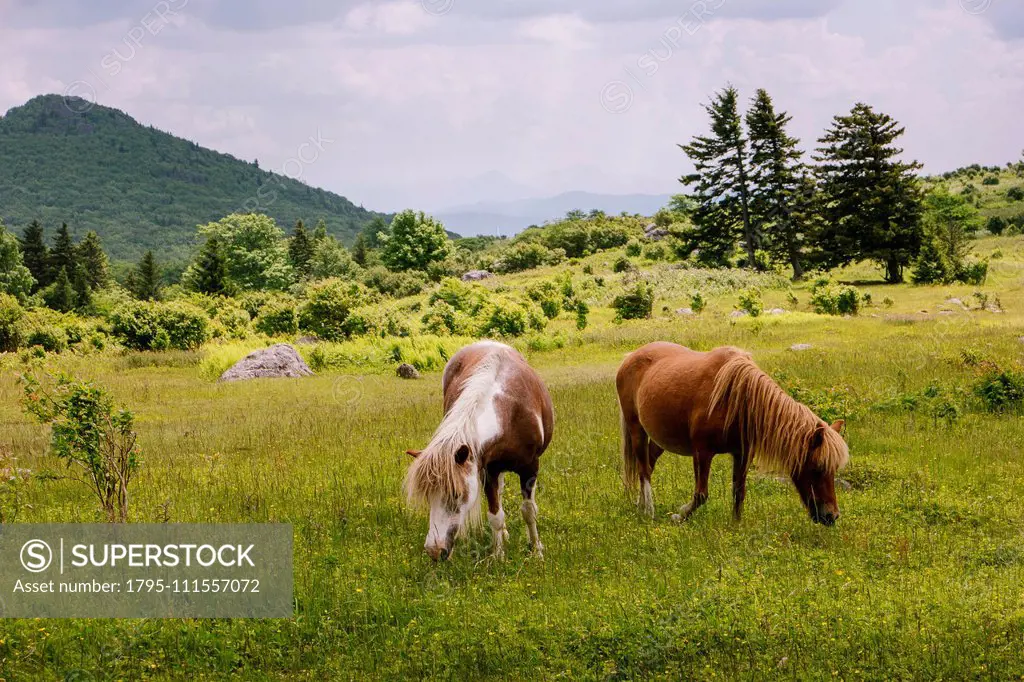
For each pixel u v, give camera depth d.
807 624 5.24
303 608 5.99
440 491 6.10
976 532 7.56
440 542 6.03
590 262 78.31
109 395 8.18
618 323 39.94
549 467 10.67
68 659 5.21
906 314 37.19
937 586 5.98
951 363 17.23
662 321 38.94
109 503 8.11
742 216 66.56
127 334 33.91
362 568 6.73
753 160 64.38
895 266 56.94
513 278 74.62
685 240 68.25
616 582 6.26
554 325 41.06
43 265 90.19
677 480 9.88
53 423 8.19
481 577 6.52
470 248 138.25
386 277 85.50
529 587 6.28
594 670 4.89
